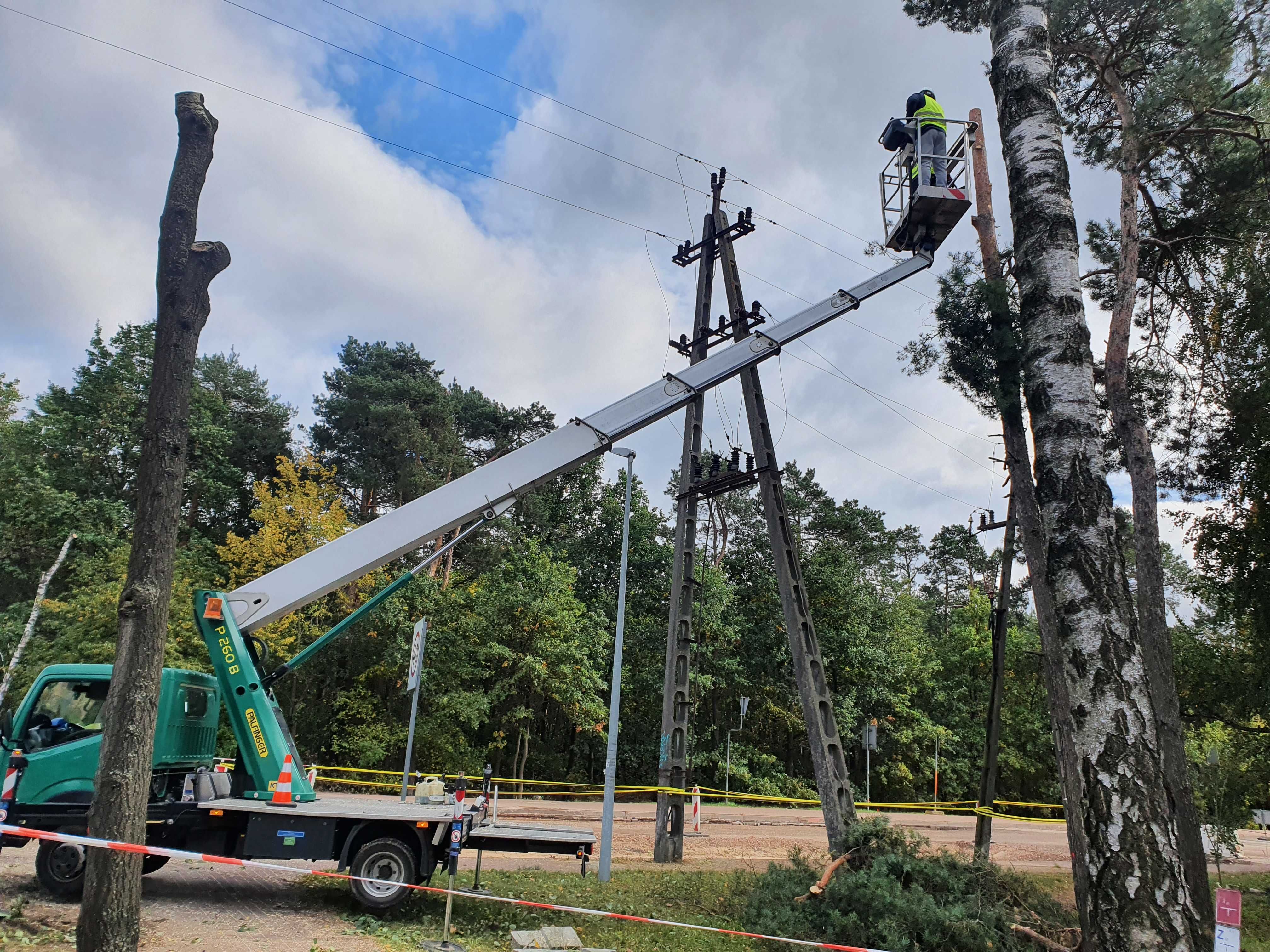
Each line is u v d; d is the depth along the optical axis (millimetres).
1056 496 7375
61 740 8602
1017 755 37406
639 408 10758
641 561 35844
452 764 26047
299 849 8336
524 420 39812
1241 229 14172
